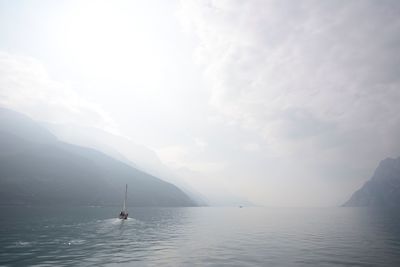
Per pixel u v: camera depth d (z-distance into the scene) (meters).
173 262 32.16
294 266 31.34
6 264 29.81
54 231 58.62
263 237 58.69
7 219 83.25
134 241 48.34
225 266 30.67
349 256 37.69
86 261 31.72
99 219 92.88
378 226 90.50
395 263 33.56
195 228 77.25
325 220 124.56
